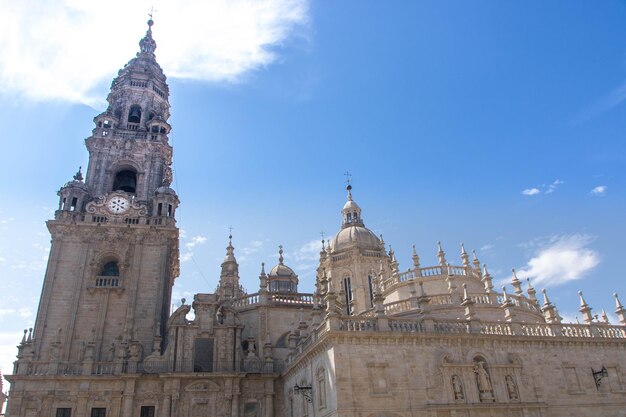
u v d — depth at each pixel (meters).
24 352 46.91
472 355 37.34
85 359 47.25
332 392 33.66
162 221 57.59
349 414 32.41
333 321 34.97
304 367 41.28
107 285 52.97
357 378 33.69
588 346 41.66
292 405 44.94
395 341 35.69
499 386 37.03
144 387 47.09
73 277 52.78
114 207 57.31
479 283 53.44
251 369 50.31
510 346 39.00
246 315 56.59
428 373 35.47
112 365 47.72
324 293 53.56
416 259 55.75
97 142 62.56
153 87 71.50
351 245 72.62
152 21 80.00
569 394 38.91
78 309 51.28
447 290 51.28
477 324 38.56
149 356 48.78
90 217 55.91
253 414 48.16
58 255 53.41
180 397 46.97
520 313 47.38
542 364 39.28
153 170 63.22
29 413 44.50
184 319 51.12
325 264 72.31
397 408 33.62
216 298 53.66
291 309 56.75
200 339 52.00
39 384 45.62
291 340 48.19
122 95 68.56
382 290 59.19
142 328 51.62
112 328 51.12
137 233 56.12
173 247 60.75
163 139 65.94
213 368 49.62
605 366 41.31
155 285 54.09
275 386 49.59
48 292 51.28
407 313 44.78
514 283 52.88
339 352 34.09
